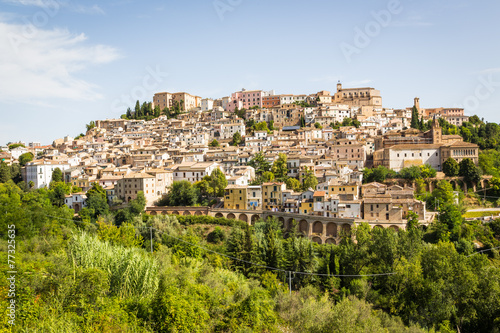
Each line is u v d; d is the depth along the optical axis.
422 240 111.88
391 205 125.56
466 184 159.75
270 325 58.44
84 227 122.19
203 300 58.03
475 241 115.88
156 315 50.56
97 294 53.38
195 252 101.56
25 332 43.97
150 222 121.25
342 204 131.12
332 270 97.00
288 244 102.50
